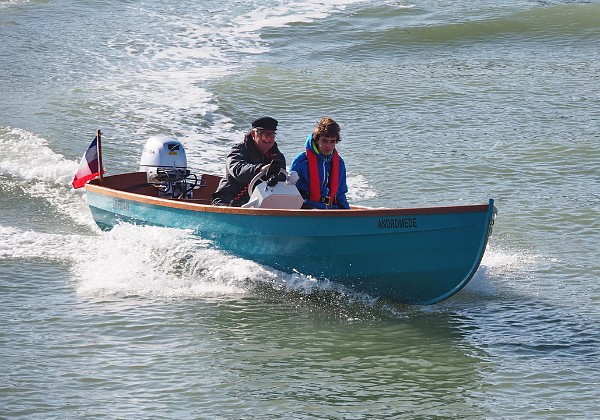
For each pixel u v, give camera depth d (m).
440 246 31.67
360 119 59.19
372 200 44.97
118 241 38.00
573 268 36.69
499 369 28.31
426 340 30.44
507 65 71.56
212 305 32.81
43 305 32.31
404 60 73.44
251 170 34.44
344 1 91.56
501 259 37.59
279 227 33.53
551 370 28.19
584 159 51.03
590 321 31.81
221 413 25.36
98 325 30.78
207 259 35.50
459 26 81.38
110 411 25.25
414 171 49.22
